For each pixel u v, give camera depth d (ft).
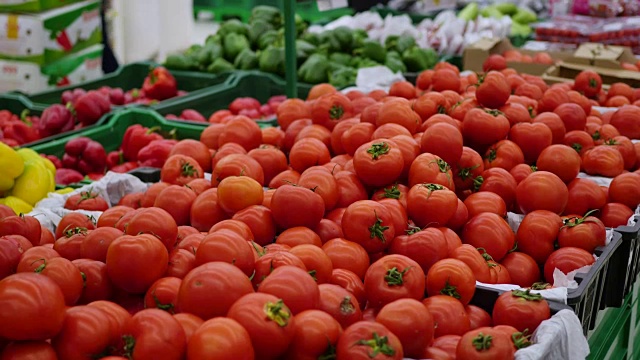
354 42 18.62
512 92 12.59
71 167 12.76
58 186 10.84
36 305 4.62
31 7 18.51
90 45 20.56
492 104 9.53
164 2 27.63
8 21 18.34
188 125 13.83
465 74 15.76
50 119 14.03
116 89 16.71
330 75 17.22
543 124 9.07
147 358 4.66
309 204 6.76
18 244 6.03
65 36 19.38
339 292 5.57
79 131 13.75
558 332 5.59
